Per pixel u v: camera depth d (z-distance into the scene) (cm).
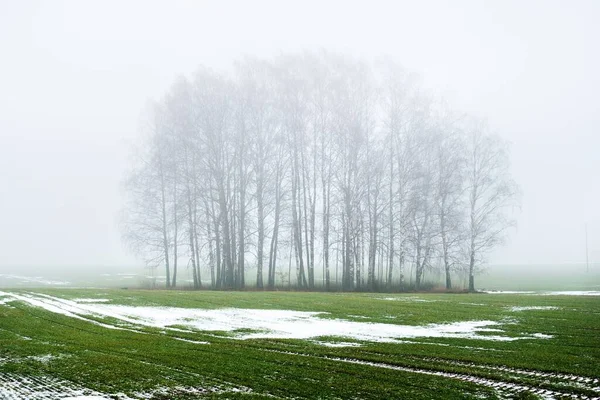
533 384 1246
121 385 1247
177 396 1161
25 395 1171
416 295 3900
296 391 1191
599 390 1199
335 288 5103
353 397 1149
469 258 4966
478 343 1783
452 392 1182
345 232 5109
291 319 2469
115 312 2708
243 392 1187
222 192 5206
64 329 2139
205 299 3409
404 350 1648
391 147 5319
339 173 5356
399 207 5228
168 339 1897
